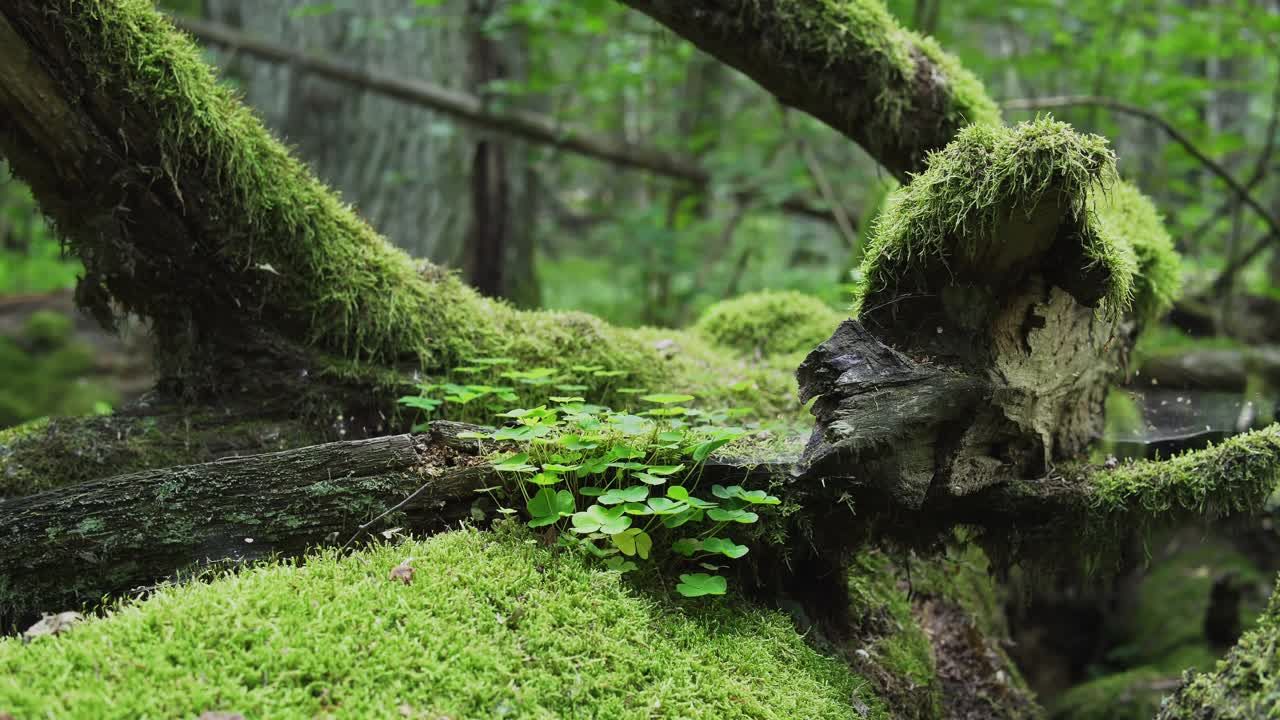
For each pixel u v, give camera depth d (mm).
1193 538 5270
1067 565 2504
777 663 2184
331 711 1608
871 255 2322
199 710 1547
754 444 2453
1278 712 1567
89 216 2547
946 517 2408
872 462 2135
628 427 2223
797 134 7109
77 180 2496
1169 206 7496
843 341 2225
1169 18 8234
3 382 6289
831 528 2355
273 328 2832
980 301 2293
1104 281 2145
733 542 2311
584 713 1798
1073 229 2117
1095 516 2350
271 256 2715
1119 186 3262
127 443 2656
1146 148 8938
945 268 2246
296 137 7398
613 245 12016
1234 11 6027
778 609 2457
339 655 1710
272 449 2736
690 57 6988
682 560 2309
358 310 2828
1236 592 4371
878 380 2156
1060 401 2492
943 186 2123
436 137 7184
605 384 3092
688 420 2916
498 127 6832
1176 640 4594
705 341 3916
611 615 2029
